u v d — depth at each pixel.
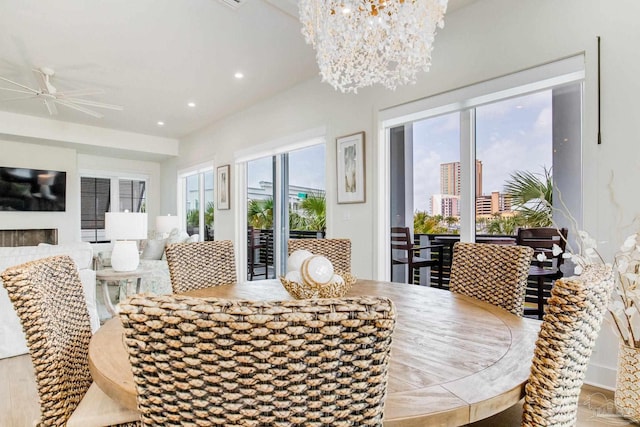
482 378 0.85
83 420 1.06
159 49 3.46
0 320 2.80
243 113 5.38
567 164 2.47
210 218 6.64
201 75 4.10
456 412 0.71
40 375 1.05
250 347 0.51
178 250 2.08
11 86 4.29
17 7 2.74
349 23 2.17
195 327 0.51
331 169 3.98
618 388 1.91
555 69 2.35
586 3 2.22
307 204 4.57
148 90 4.55
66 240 6.52
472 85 2.78
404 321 1.29
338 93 3.89
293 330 0.51
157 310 0.52
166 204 7.89
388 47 2.27
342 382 0.53
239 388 0.53
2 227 5.94
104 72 3.98
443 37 2.96
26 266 1.08
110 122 6.02
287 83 4.37
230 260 2.29
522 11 2.51
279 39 3.28
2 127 5.33
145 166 7.99
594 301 0.78
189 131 6.69
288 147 4.64
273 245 5.14
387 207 3.54
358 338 0.52
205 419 0.55
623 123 2.08
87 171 7.24
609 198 2.13
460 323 1.27
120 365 0.93
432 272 3.24
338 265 2.49
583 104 2.30
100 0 2.67
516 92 2.59
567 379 0.80
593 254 1.92
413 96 3.18
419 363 0.93
